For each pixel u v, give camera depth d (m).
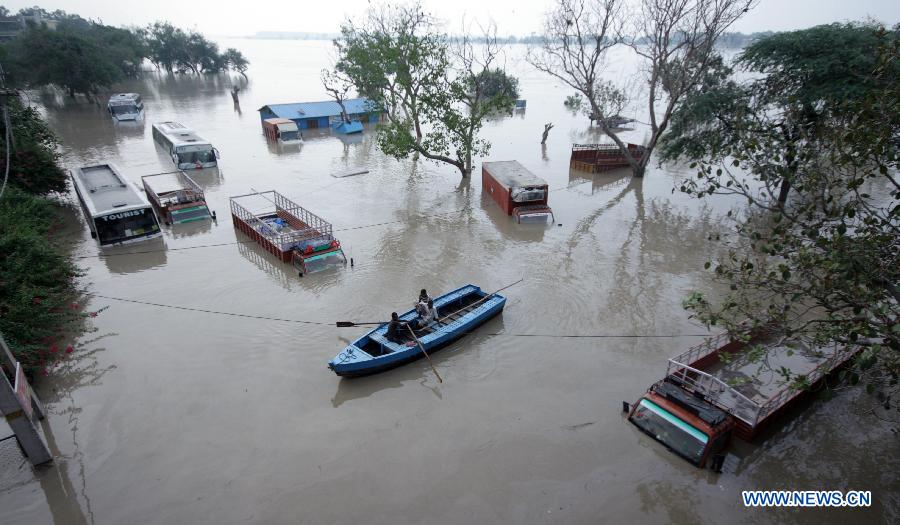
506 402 15.04
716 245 26.00
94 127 55.00
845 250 9.75
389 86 45.38
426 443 13.50
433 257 24.69
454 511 11.55
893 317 12.23
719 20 31.30
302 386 15.70
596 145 42.22
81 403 14.92
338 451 13.23
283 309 20.00
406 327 17.17
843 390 15.24
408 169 41.06
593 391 15.48
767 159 11.94
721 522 11.35
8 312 15.94
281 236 23.86
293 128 49.19
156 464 12.82
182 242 26.42
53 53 64.56
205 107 71.88
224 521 11.31
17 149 27.14
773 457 12.98
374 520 11.32
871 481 12.37
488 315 18.73
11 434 13.65
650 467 12.71
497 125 59.97
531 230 28.14
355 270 23.30
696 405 12.92
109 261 24.16
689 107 29.69
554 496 11.93
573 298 20.92
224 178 37.75
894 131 10.17
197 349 17.44
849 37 23.88
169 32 111.81
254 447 13.34
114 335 18.17
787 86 26.38
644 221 29.39
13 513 11.56
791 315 19.30
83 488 12.16
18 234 18.78
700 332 18.56
